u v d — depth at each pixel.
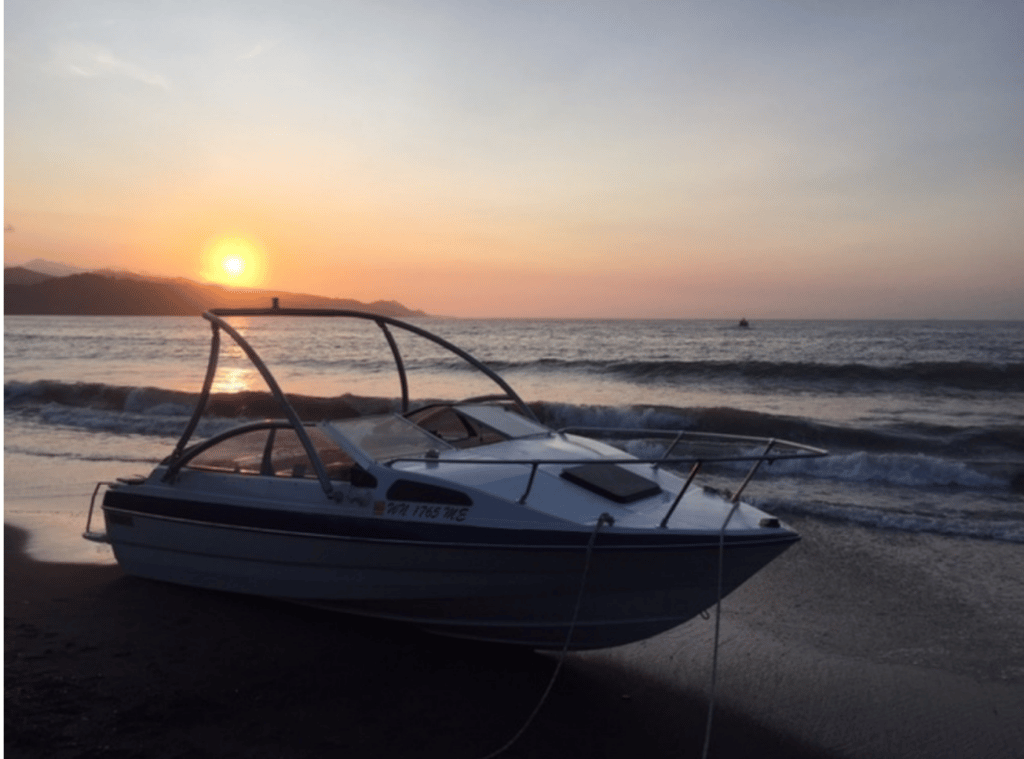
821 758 4.05
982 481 10.75
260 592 5.46
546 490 4.79
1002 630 5.71
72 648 4.87
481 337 68.44
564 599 4.61
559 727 4.25
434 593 4.82
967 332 76.69
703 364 26.09
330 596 5.17
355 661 4.84
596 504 4.70
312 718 4.16
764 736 4.27
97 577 6.27
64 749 3.69
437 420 6.03
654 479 5.24
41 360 38.56
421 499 4.78
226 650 4.90
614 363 28.22
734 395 22.33
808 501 9.44
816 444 15.12
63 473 11.12
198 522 5.54
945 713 4.51
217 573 5.60
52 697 4.18
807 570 7.07
